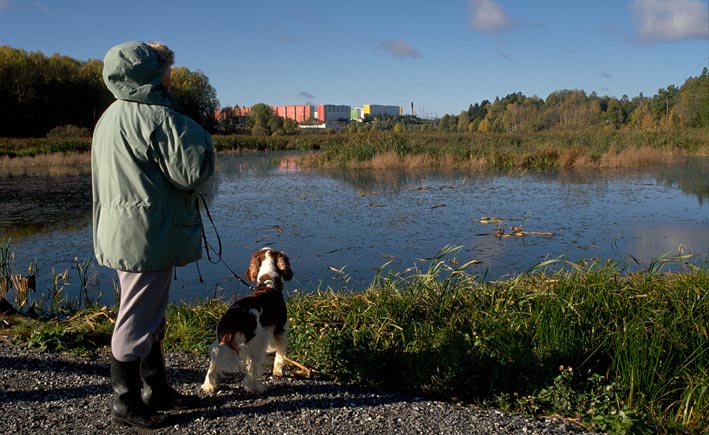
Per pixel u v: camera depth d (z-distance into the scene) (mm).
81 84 70125
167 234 2986
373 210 13773
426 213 13219
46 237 11016
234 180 21922
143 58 2955
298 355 4434
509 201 15008
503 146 34656
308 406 3420
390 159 27000
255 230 11406
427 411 3371
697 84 62562
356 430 3111
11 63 63062
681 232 10680
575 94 105125
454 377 3889
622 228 11148
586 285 5348
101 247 2977
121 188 2908
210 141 3012
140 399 3154
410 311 5250
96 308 6270
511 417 3332
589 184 18672
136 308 3070
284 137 58062
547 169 24875
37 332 4641
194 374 3965
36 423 3158
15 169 28750
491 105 130000
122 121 2922
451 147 29922
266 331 3674
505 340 4379
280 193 17422
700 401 3602
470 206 14203
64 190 19297
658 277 5887
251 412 3334
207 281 7840
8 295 7266
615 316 4738
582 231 10891
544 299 4926
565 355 4125
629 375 3803
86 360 4238
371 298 5648
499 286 5910
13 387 3645
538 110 103438
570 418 3471
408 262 8680
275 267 4195
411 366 4109
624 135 34031
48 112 65938
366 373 4051
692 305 4773
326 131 85438
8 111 62250
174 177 2924
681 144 33156
